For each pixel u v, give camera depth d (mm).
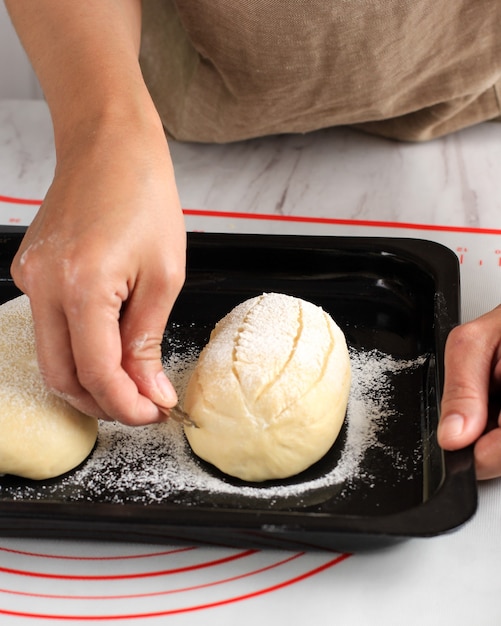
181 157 1337
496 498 796
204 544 752
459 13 1125
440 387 833
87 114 784
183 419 814
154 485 809
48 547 771
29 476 814
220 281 1044
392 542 692
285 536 694
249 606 715
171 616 710
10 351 869
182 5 1109
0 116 1442
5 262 1073
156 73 1309
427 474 793
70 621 708
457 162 1300
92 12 880
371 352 957
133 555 762
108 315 699
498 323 817
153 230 717
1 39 1724
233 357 843
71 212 708
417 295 1003
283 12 1080
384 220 1189
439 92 1216
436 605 708
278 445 798
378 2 1072
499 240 1145
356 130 1381
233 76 1181
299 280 1038
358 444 843
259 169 1306
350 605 712
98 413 788
